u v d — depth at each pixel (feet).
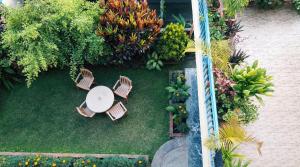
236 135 36.22
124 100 48.52
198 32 41.78
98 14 45.47
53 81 50.03
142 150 45.91
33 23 42.86
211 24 49.16
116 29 44.65
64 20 43.19
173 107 46.26
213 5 51.65
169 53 47.32
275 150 47.14
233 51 50.49
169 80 49.01
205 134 38.86
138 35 45.47
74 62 45.73
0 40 45.98
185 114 45.62
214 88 42.63
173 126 46.37
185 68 49.16
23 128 47.70
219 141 36.40
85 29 43.96
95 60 49.26
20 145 46.78
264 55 52.37
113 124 47.39
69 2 43.01
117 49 46.09
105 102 46.93
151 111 47.85
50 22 43.09
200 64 41.11
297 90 50.19
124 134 46.88
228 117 41.83
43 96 49.29
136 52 48.75
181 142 45.55
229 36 50.75
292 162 46.65
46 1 43.39
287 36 53.62
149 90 48.96
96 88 47.67
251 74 43.06
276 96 49.80
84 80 48.93
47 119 48.06
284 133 48.01
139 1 47.98
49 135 47.21
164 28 49.62
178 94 46.78
